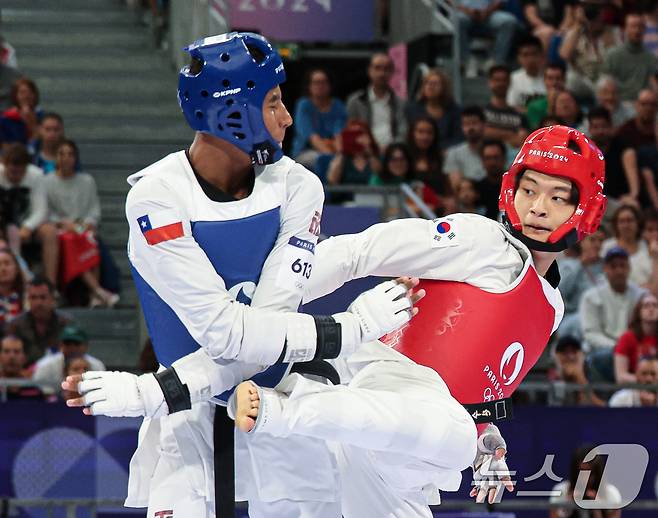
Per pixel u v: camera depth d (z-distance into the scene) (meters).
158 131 18.94
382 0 22.19
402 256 6.34
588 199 6.45
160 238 5.77
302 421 5.70
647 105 18.38
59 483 11.37
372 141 17.00
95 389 5.71
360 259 6.42
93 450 11.39
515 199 6.55
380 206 15.42
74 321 13.98
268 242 6.00
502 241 6.43
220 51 5.76
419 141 17.03
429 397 6.05
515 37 21.12
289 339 5.77
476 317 6.29
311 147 18.22
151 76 20.05
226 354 5.75
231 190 5.98
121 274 17.20
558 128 6.53
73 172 16.16
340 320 5.88
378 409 5.83
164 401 5.76
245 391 5.66
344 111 18.70
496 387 6.40
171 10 20.28
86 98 19.50
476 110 17.81
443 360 6.29
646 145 18.36
